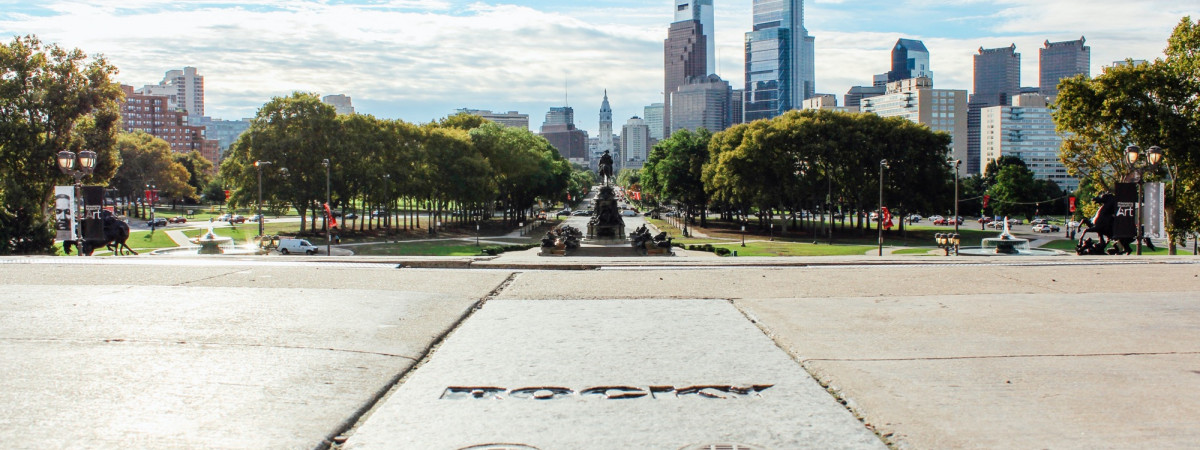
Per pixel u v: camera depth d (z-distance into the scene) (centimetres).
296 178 9038
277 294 1199
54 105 6278
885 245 8594
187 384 684
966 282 1365
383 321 978
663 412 620
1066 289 1277
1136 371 743
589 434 570
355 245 8338
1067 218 12031
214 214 15650
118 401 634
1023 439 559
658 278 1416
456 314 1030
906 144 10025
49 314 1012
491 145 11650
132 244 7612
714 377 718
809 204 10869
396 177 10025
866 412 619
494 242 9162
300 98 9162
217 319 987
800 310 1072
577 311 1066
